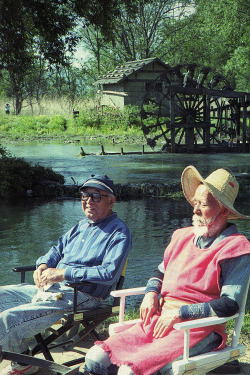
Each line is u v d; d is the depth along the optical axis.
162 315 2.81
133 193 15.42
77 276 3.39
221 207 2.93
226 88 29.72
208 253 2.90
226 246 2.84
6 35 17.69
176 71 29.22
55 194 15.73
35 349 3.38
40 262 3.79
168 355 2.71
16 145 31.92
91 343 4.00
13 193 15.84
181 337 2.77
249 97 28.44
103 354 2.81
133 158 25.16
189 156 26.34
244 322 4.36
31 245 9.81
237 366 3.46
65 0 18.34
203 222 2.95
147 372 2.65
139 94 42.44
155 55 57.91
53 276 3.46
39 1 18.17
